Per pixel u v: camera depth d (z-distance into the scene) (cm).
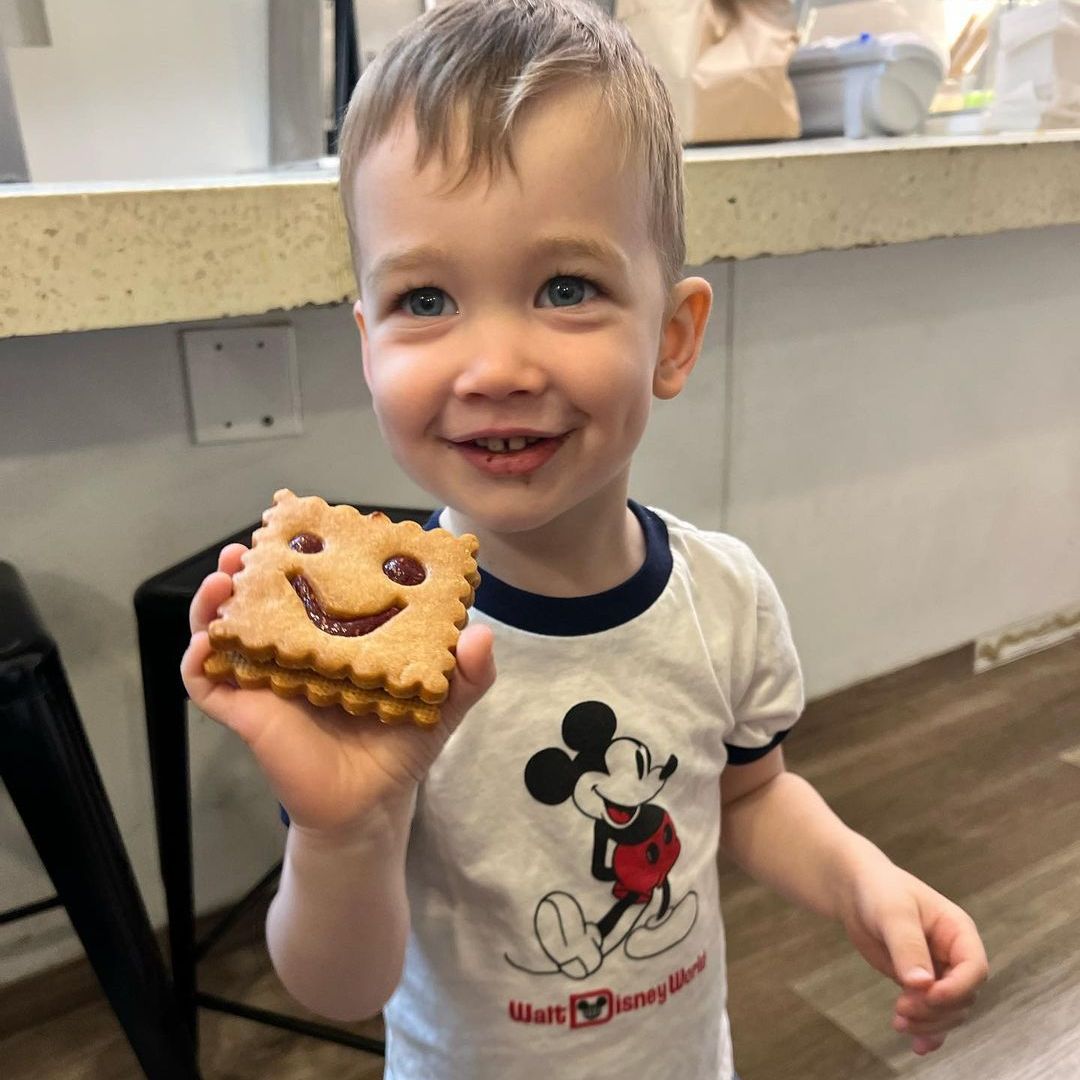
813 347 156
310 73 119
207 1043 120
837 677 184
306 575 50
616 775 65
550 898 65
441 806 63
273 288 94
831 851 74
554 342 52
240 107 128
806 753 172
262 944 133
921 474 178
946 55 156
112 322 88
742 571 73
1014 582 200
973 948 65
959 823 155
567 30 55
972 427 181
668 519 75
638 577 67
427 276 52
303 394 119
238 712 47
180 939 107
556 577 64
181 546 118
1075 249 180
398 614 49
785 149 124
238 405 116
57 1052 119
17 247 83
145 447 113
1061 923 135
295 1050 119
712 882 72
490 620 64
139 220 87
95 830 86
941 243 163
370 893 52
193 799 130
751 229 115
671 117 60
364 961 54
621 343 54
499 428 53
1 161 102
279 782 47
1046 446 193
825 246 122
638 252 55
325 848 50
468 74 51
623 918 67
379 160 53
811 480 165
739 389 151
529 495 55
